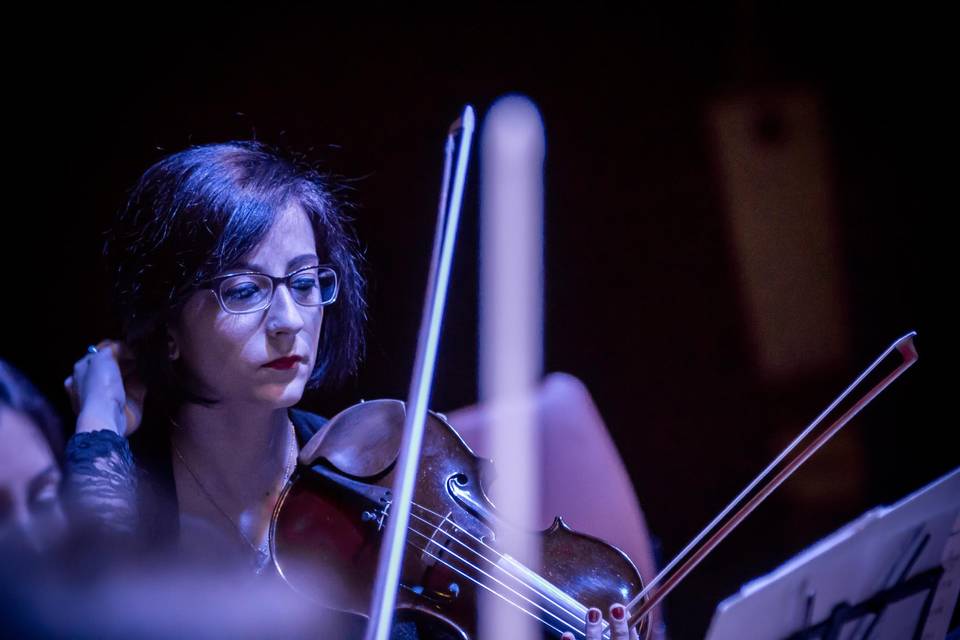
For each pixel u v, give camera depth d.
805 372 10.58
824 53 10.11
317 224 4.40
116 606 3.91
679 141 10.25
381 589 3.03
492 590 4.25
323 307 4.57
